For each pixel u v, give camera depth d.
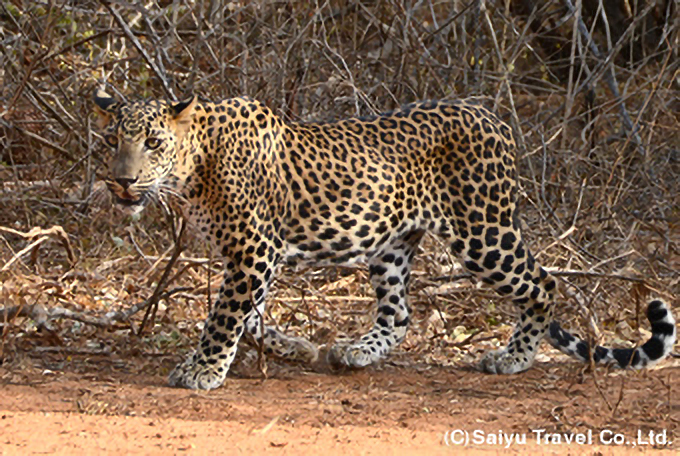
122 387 11.91
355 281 16.66
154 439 9.83
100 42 21.89
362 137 12.51
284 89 18.39
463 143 12.61
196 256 16.89
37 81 20.23
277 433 10.17
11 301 14.20
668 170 21.52
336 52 19.12
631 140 20.86
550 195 20.00
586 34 20.66
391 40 19.83
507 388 12.44
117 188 11.29
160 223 18.41
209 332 12.08
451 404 11.64
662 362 13.88
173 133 11.48
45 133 20.78
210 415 10.82
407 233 13.21
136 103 11.45
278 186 12.09
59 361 13.06
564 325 15.38
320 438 10.03
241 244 11.86
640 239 19.00
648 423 11.00
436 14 23.42
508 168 12.80
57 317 13.84
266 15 20.17
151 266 16.34
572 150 20.77
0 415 10.52
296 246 12.41
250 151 11.88
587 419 11.07
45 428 10.09
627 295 16.28
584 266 16.45
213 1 19.00
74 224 18.75
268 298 15.30
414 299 15.73
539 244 17.33
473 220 12.63
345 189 12.26
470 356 14.07
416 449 9.75
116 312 14.26
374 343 13.29
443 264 16.69
